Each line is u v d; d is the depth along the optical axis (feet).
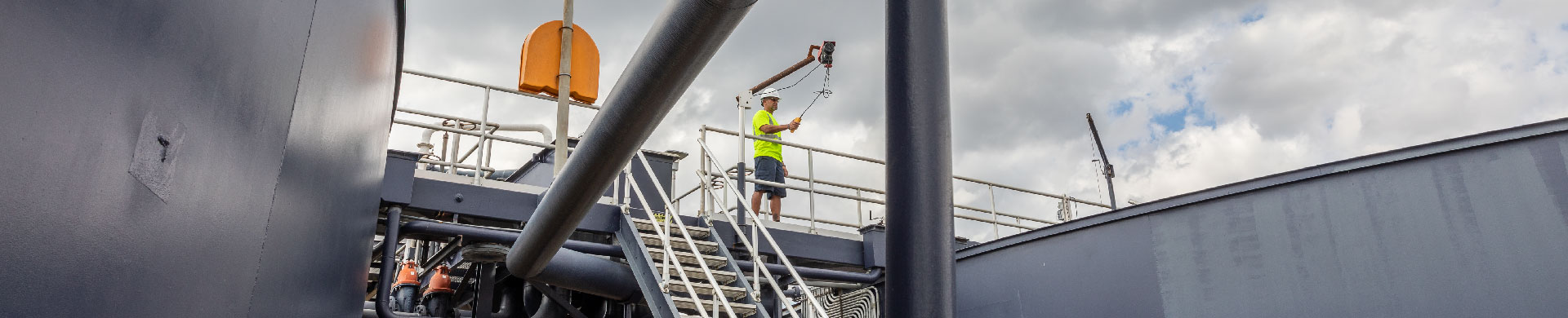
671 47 9.93
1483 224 25.34
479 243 33.37
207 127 7.18
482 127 34.19
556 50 27.53
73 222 5.25
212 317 8.22
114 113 5.58
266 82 8.58
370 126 17.97
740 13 9.24
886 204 6.91
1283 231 28.96
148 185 6.23
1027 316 35.14
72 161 5.16
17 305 4.72
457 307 39.50
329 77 11.71
